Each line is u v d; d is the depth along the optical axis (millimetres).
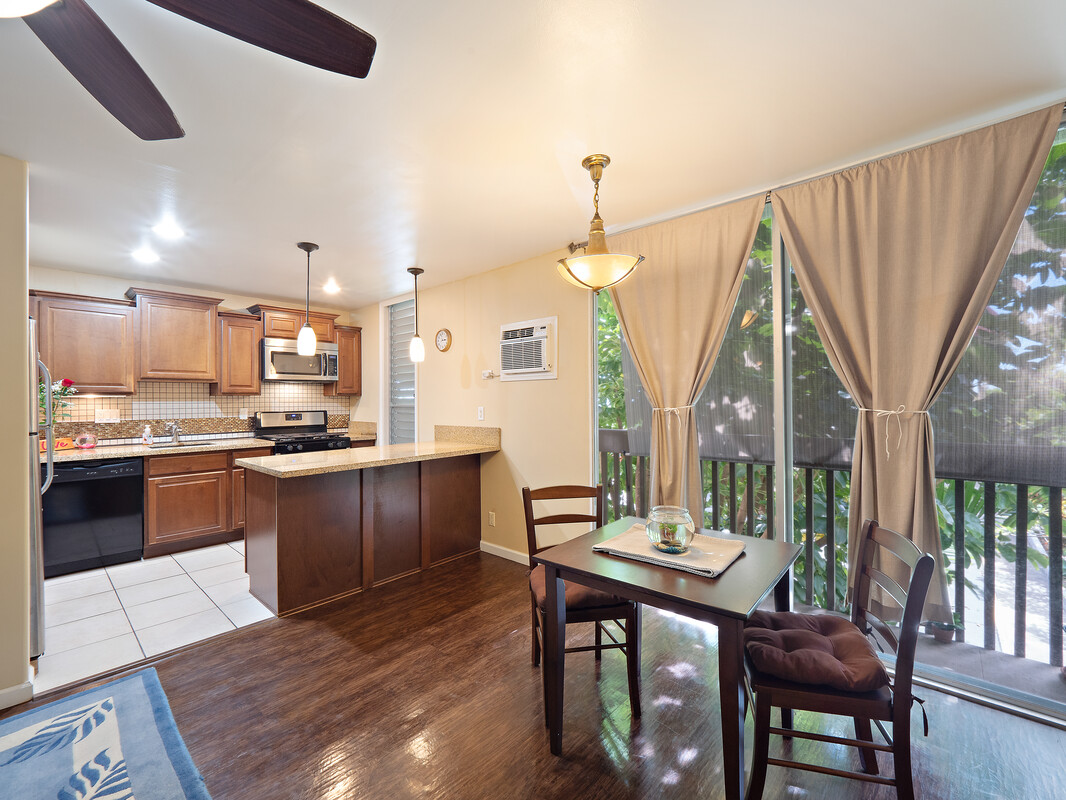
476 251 3383
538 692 2027
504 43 1421
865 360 2111
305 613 2793
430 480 3570
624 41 1417
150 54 1438
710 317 2580
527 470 3582
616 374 3105
